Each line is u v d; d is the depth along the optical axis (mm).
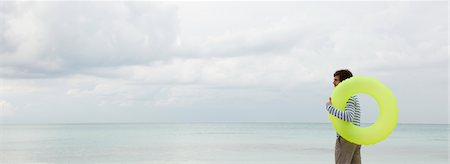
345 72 5164
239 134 31031
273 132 37562
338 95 4844
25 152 15133
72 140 21938
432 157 12547
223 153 14109
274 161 11836
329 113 4863
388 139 22375
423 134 30688
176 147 16750
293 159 12258
